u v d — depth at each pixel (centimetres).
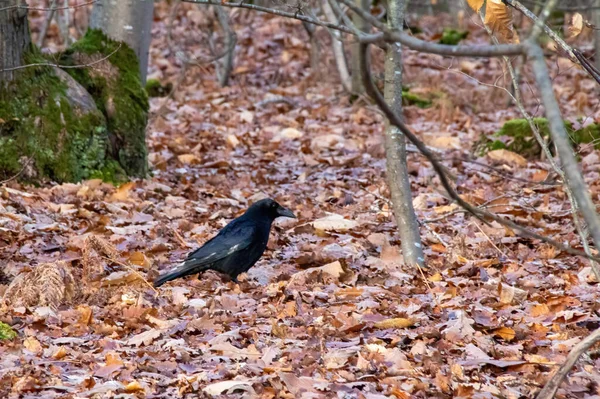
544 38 1072
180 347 798
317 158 1755
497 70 2595
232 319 882
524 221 1306
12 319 852
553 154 1738
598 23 1608
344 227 1264
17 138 1388
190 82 2606
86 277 957
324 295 964
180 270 991
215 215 1332
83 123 1443
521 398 711
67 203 1317
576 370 764
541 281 1039
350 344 809
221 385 697
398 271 1053
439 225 1300
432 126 2081
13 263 1036
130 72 1538
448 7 3112
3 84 1386
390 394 700
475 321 869
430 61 2703
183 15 3106
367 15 467
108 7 1605
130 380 719
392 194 1075
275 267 1105
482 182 1591
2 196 1280
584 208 434
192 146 1864
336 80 2555
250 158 1791
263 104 2297
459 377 736
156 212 1316
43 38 2352
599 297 959
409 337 829
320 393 696
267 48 2875
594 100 2328
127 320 873
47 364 751
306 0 1252
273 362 766
